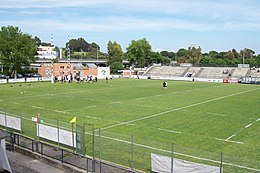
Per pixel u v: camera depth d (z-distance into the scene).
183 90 62.47
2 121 26.84
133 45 143.62
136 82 84.12
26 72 105.81
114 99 47.62
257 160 19.20
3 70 100.75
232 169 15.61
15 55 86.75
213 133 26.34
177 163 15.32
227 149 21.69
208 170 14.41
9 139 23.11
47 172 18.03
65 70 100.19
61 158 19.23
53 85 72.12
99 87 67.62
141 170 16.83
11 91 58.81
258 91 61.12
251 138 24.67
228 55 174.50
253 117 33.38
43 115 34.66
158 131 27.05
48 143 21.70
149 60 151.50
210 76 104.12
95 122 30.80
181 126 28.97
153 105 41.59
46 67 98.50
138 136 25.34
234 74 102.19
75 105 41.62
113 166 17.19
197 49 154.50
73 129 20.88
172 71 114.44
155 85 74.19
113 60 153.38
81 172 17.34
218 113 35.75
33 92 57.25
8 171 17.02
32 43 92.62
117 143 20.67
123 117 33.22
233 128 28.19
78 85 72.50
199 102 44.72
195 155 18.11
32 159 20.19
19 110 37.94
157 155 16.17
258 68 105.88
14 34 87.81
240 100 47.12
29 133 24.17
